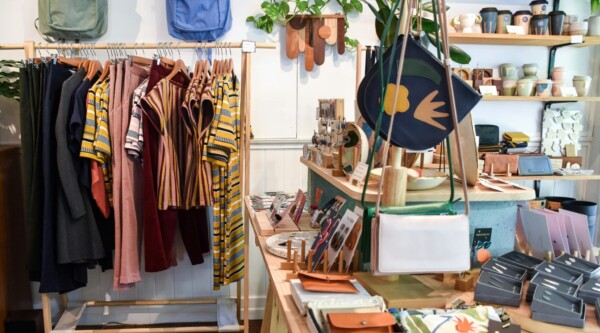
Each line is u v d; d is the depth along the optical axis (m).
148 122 2.15
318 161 1.90
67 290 2.21
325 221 1.59
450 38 2.65
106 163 2.22
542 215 1.45
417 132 1.12
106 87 2.16
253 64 2.79
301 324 1.02
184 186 2.25
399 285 1.26
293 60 2.80
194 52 2.73
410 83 1.10
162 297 2.89
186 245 2.59
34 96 2.11
